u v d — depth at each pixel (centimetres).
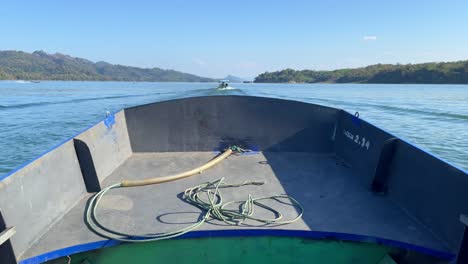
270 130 457
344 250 230
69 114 2247
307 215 256
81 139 298
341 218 251
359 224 240
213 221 244
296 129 455
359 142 371
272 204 279
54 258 208
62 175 269
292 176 356
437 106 2875
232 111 456
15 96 3934
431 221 230
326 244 231
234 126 458
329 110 446
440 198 222
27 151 1249
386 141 293
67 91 5225
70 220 250
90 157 303
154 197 296
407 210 263
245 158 427
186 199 290
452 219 208
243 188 320
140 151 450
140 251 228
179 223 243
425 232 229
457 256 195
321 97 3916
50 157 256
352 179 346
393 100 3534
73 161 292
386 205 278
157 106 444
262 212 262
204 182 336
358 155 371
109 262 227
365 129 356
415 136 1535
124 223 243
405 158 275
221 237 230
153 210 267
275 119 455
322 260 234
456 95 4391
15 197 205
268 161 413
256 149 459
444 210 216
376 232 228
